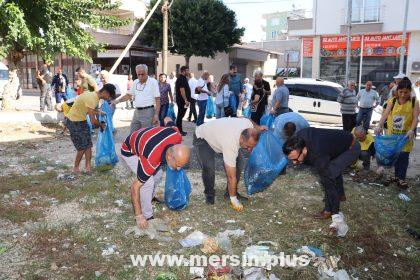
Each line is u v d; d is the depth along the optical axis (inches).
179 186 200.7
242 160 216.8
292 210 211.0
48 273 146.3
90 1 510.3
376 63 1008.2
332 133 188.1
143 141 164.1
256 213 206.1
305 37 1087.6
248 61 1552.7
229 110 474.0
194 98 550.3
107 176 263.6
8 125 460.8
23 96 1139.3
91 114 256.7
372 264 161.5
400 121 251.6
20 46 530.9
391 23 970.7
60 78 565.9
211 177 211.9
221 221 195.0
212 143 202.7
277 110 357.7
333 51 1053.8
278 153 218.2
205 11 1182.9
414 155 369.4
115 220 192.9
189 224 190.4
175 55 1428.4
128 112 655.1
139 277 146.2
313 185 253.9
